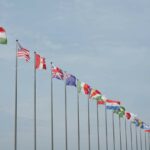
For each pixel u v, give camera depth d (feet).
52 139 213.66
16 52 179.42
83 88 245.65
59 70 215.10
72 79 226.99
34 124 194.39
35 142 194.08
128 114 337.93
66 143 228.84
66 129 229.66
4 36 164.45
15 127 175.83
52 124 214.28
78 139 244.42
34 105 194.90
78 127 245.45
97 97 262.67
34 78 195.42
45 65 195.62
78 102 245.86
